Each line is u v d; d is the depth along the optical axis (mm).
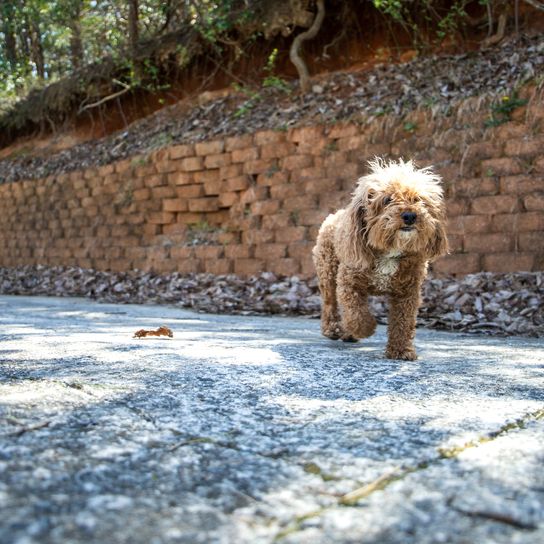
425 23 3314
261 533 403
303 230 2895
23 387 805
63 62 5930
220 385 851
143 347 1238
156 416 679
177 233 3566
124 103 4781
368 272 1291
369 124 2818
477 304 2064
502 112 2428
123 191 3863
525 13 2975
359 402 769
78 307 2729
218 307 2598
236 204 3289
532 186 2268
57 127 5207
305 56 3768
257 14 3664
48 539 379
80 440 580
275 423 666
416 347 1426
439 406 750
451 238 2406
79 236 4160
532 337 1707
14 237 4730
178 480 491
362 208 1297
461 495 464
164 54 4246
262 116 3428
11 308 2611
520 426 664
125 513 425
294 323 2066
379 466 529
